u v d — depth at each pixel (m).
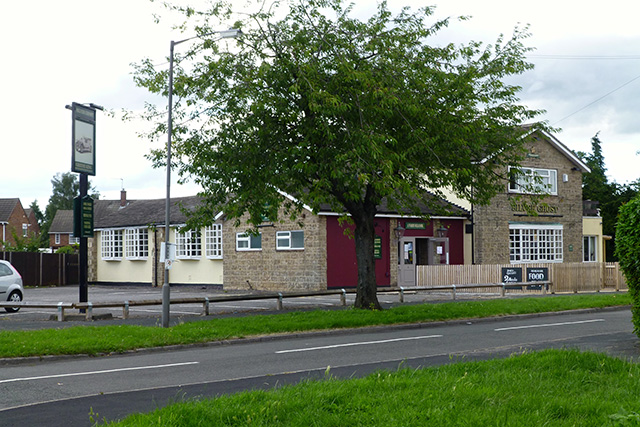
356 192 16.73
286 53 17.05
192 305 24.31
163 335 14.46
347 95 16.69
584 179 57.56
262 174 16.78
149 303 19.30
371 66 17.30
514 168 19.56
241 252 33.12
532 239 35.19
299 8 17.33
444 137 17.41
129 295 30.89
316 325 16.56
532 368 8.91
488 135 18.84
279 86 16.89
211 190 17.94
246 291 32.41
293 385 8.38
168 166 16.39
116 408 7.80
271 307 22.78
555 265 28.62
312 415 6.45
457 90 17.83
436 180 18.36
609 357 9.49
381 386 7.77
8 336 13.73
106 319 18.73
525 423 6.09
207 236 37.12
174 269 39.31
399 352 12.48
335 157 15.73
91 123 20.30
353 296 28.73
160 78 17.86
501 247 33.78
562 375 8.47
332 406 6.82
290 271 30.50
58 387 9.34
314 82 16.38
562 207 36.50
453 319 18.58
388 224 31.50
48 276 42.03
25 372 10.95
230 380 9.59
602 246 39.62
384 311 18.72
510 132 19.86
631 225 11.57
